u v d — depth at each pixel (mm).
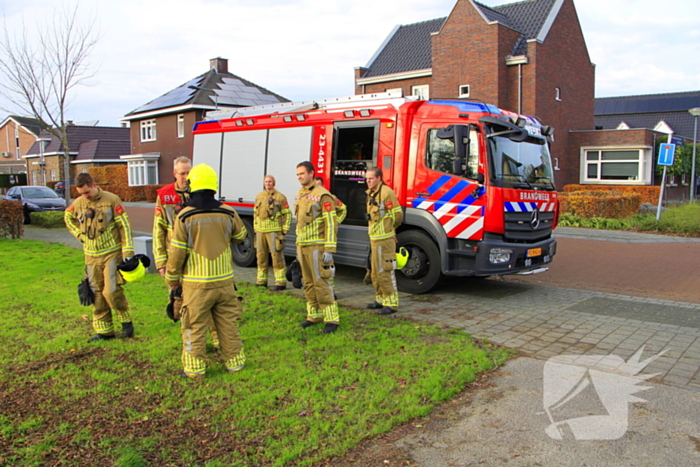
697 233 14547
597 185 25969
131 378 4508
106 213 5297
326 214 5793
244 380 4477
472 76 24734
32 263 10172
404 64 29109
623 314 6766
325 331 5855
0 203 14141
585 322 6383
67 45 16438
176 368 4723
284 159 9445
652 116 49156
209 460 3260
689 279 9180
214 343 5254
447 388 4332
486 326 6207
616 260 11102
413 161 7906
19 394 4176
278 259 8156
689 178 32344
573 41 26891
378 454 3377
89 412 3871
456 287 8578
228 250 4551
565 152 26891
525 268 7777
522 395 4250
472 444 3504
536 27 25234
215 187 4477
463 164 7305
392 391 4285
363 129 8398
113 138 46375
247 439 3518
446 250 7617
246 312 6699
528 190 7711
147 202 32125
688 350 5309
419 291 8008
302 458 3305
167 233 5289
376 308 7062
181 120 33281
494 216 7277
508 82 24625
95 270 5336
